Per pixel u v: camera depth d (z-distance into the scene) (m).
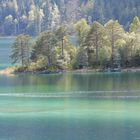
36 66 174.50
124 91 129.00
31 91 131.50
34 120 95.62
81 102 114.19
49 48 176.12
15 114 101.38
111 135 84.31
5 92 130.38
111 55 176.75
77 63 176.00
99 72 172.38
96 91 129.62
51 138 83.31
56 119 96.19
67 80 153.50
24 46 177.38
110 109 105.38
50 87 138.50
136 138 82.44
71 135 84.75
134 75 162.62
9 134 85.88
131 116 98.12
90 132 86.31
